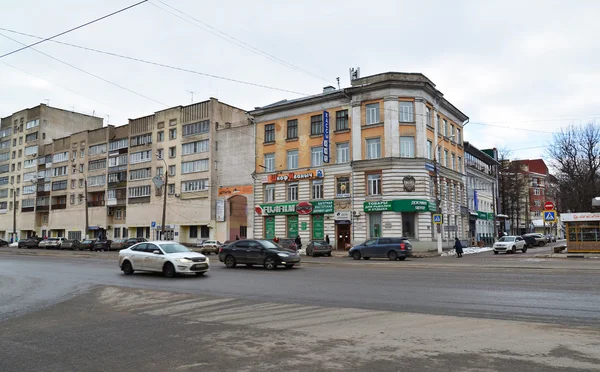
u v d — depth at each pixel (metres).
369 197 37.06
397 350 6.13
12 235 78.44
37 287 15.09
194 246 51.91
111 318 9.20
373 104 38.16
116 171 62.50
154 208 56.94
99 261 27.72
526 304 9.77
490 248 44.03
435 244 36.81
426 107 38.34
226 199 49.56
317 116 41.41
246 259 21.53
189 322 8.54
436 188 35.06
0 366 5.83
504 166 65.25
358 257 30.23
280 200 42.75
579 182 47.19
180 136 55.19
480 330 7.24
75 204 67.94
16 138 80.19
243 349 6.37
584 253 29.83
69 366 5.78
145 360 5.95
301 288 13.45
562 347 6.11
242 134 48.91
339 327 7.73
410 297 11.18
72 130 79.50
